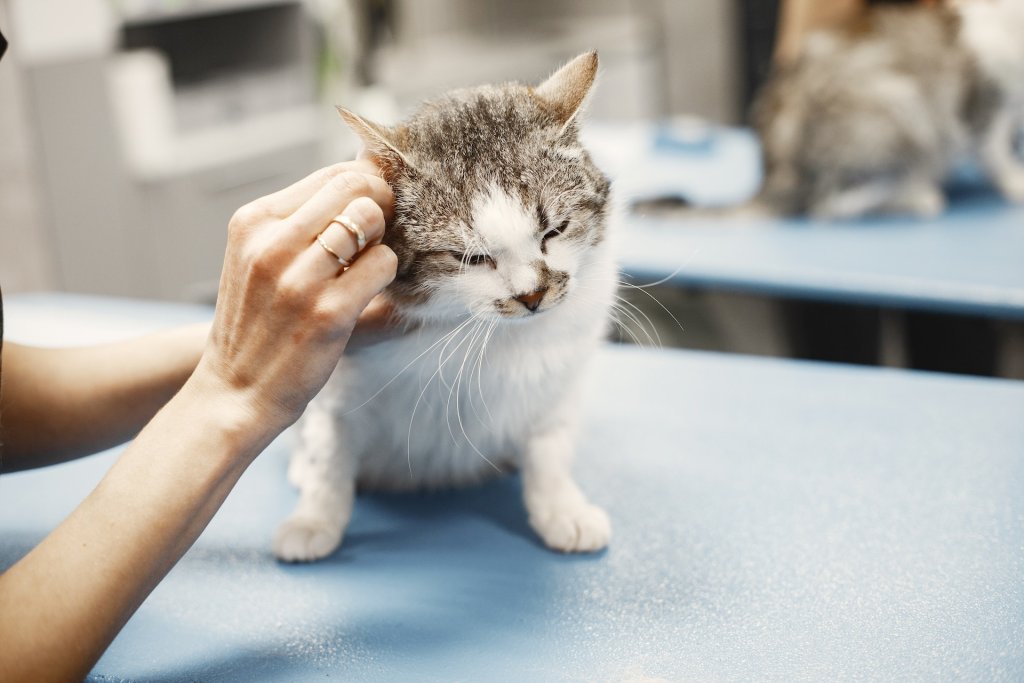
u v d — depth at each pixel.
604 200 1.29
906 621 0.93
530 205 1.16
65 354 1.16
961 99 2.93
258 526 1.23
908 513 1.14
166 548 0.84
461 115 1.23
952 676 0.84
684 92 5.59
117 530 0.82
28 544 1.17
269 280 0.84
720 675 0.86
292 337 0.85
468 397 1.22
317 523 1.17
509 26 6.00
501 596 1.03
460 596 1.04
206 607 1.03
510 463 1.38
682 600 1.00
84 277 4.32
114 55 4.10
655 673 0.87
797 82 3.08
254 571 1.11
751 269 2.26
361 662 0.91
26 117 4.05
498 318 1.15
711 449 1.37
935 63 2.91
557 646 0.93
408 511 1.29
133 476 0.84
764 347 3.12
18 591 0.79
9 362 1.10
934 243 2.41
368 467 1.32
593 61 1.33
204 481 0.85
